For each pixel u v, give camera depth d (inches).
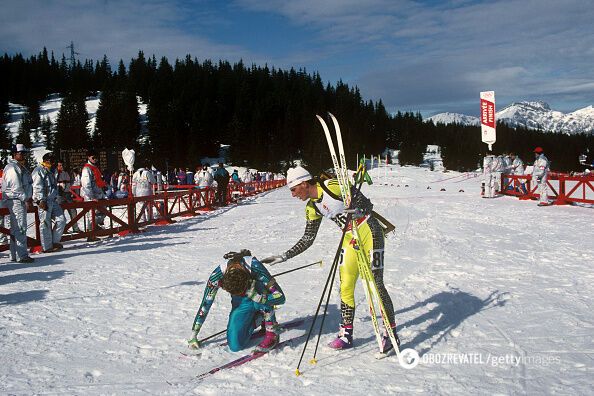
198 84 4421.8
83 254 361.4
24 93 5526.6
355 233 153.7
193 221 605.9
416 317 188.7
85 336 174.4
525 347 155.3
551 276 251.9
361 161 162.4
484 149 4626.0
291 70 5064.0
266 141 3693.4
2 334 176.9
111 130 3592.5
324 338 167.2
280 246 364.5
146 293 234.7
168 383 134.4
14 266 313.7
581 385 126.6
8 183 323.6
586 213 561.0
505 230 423.5
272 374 138.3
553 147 5177.2
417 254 316.2
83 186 482.9
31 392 129.6
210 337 166.6
